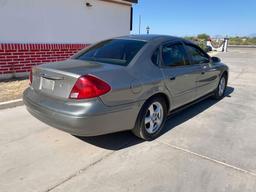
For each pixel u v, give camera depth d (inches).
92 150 139.6
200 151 142.3
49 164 124.7
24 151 136.0
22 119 179.3
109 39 175.3
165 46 165.8
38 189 106.2
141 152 139.2
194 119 193.0
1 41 274.2
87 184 110.3
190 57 189.3
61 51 335.6
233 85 333.7
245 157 137.4
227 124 184.7
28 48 293.7
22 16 289.3
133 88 133.1
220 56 831.1
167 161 130.7
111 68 132.7
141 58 146.9
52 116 125.9
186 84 177.9
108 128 126.6
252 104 240.8
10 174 115.6
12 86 251.1
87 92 118.4
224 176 119.0
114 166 124.8
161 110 159.0
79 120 118.0
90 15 381.7
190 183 113.2
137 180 114.2
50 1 317.1
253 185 113.1
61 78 126.0
